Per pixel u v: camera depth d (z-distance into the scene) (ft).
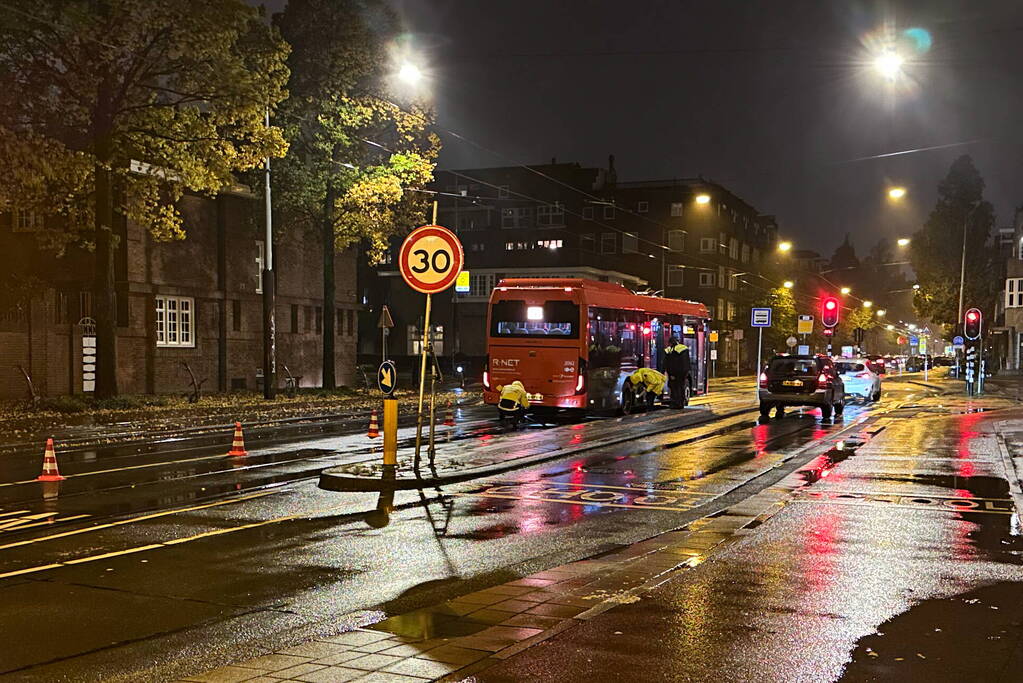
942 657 18.76
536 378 81.20
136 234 108.06
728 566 27.32
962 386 165.37
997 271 210.59
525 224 277.03
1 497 41.11
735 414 92.53
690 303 113.80
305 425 79.15
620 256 291.99
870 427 77.05
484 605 22.93
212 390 119.75
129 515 36.86
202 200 118.62
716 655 18.79
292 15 114.73
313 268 141.90
